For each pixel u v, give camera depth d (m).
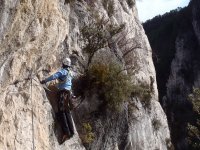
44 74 10.23
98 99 14.17
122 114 15.26
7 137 8.34
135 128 18.55
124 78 14.92
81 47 14.62
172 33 92.06
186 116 73.06
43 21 9.27
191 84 80.50
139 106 19.75
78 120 13.49
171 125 73.88
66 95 10.12
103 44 15.13
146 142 20.33
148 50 29.62
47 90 10.27
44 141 9.52
